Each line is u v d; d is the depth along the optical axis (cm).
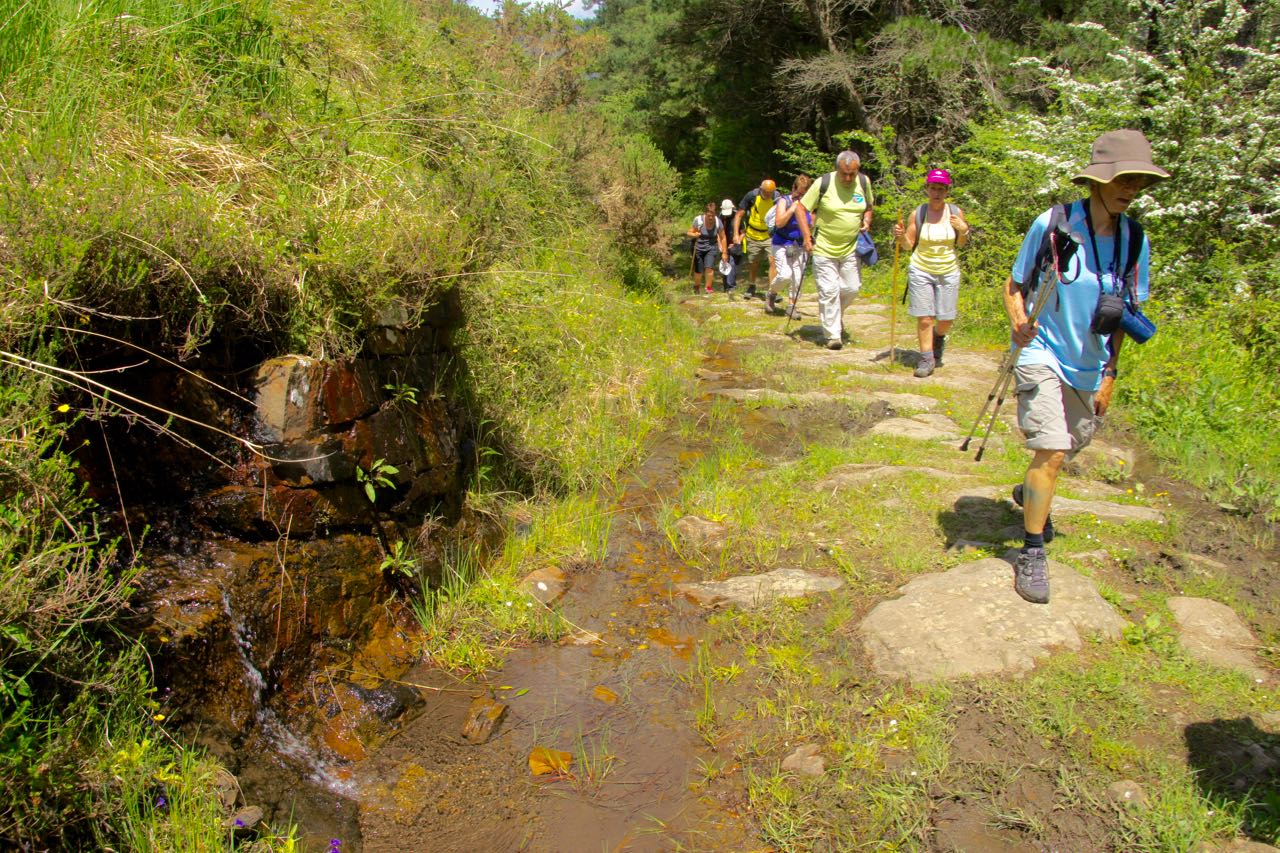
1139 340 389
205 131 455
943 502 537
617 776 345
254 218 398
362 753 352
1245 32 1238
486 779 343
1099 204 383
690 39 2531
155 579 327
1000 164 1223
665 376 891
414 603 433
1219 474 580
